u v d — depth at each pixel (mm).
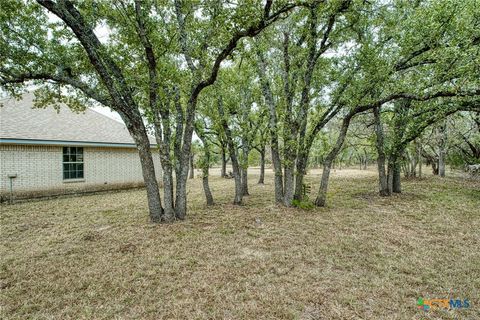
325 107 8484
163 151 6434
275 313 2871
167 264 4121
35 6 5270
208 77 6148
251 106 10594
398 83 7316
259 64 8000
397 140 10094
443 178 17031
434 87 6590
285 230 5875
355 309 2934
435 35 6531
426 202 9078
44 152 10875
